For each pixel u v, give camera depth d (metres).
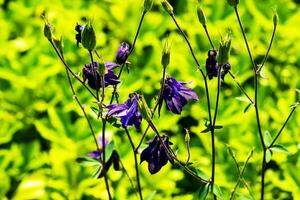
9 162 1.36
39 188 1.34
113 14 1.50
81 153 1.33
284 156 1.31
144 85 1.43
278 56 1.48
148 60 1.44
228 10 1.50
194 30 1.48
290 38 1.47
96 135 1.33
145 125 1.36
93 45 0.98
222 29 1.49
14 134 1.45
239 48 1.48
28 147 1.38
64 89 1.38
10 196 1.37
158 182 1.31
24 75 1.40
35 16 1.59
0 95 1.42
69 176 1.32
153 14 1.50
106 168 1.10
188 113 1.40
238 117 1.35
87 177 1.32
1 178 1.34
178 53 1.42
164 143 1.00
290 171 1.28
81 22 1.52
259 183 1.31
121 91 1.35
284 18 1.47
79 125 1.33
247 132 1.32
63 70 1.43
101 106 0.99
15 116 1.42
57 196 1.32
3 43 1.45
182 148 1.35
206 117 1.36
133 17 1.50
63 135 1.33
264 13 1.47
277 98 1.43
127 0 1.51
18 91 1.42
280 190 1.36
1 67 1.39
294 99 1.35
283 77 1.45
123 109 0.97
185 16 1.53
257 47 1.48
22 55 1.54
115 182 1.33
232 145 1.32
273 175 1.30
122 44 1.03
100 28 1.50
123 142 1.33
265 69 1.42
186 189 1.40
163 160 0.99
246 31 1.50
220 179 1.30
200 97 1.38
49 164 1.38
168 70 1.43
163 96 0.99
